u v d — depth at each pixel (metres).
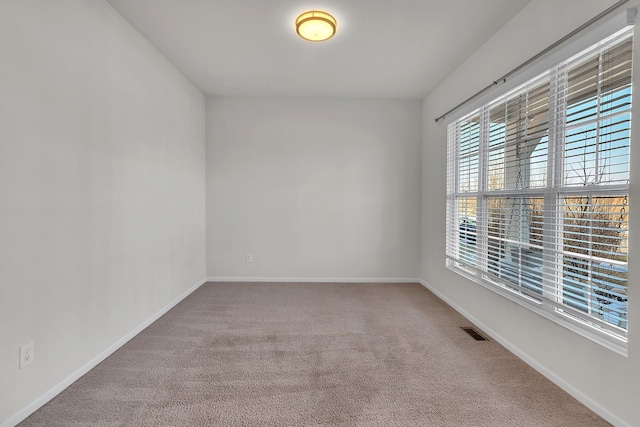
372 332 2.75
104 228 2.25
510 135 2.48
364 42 2.84
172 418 1.64
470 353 2.38
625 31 1.58
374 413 1.70
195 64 3.33
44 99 1.74
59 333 1.85
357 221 4.45
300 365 2.19
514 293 2.43
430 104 4.11
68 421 1.61
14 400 1.58
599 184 1.73
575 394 1.81
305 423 1.62
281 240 4.43
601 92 1.72
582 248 1.80
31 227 1.67
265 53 3.07
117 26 2.39
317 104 4.38
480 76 2.91
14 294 1.58
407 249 4.48
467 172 3.21
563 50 1.87
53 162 1.81
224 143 4.36
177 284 3.49
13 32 1.56
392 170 4.43
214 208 4.39
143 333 2.70
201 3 2.29
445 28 2.59
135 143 2.64
